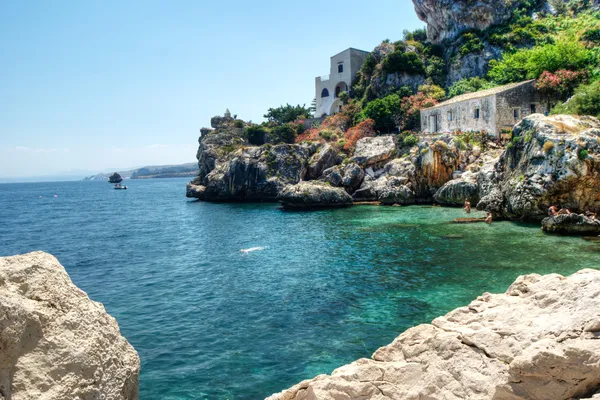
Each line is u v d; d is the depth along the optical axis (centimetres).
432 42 8738
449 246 2744
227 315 1738
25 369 454
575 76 4909
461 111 5572
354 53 9350
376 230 3572
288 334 1505
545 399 612
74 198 12488
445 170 4981
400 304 1730
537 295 795
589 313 678
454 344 757
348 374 779
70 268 2798
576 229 2877
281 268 2495
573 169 3069
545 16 7744
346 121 8219
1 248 3825
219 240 3694
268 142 9212
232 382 1202
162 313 1805
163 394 1153
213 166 8938
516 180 3519
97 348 528
